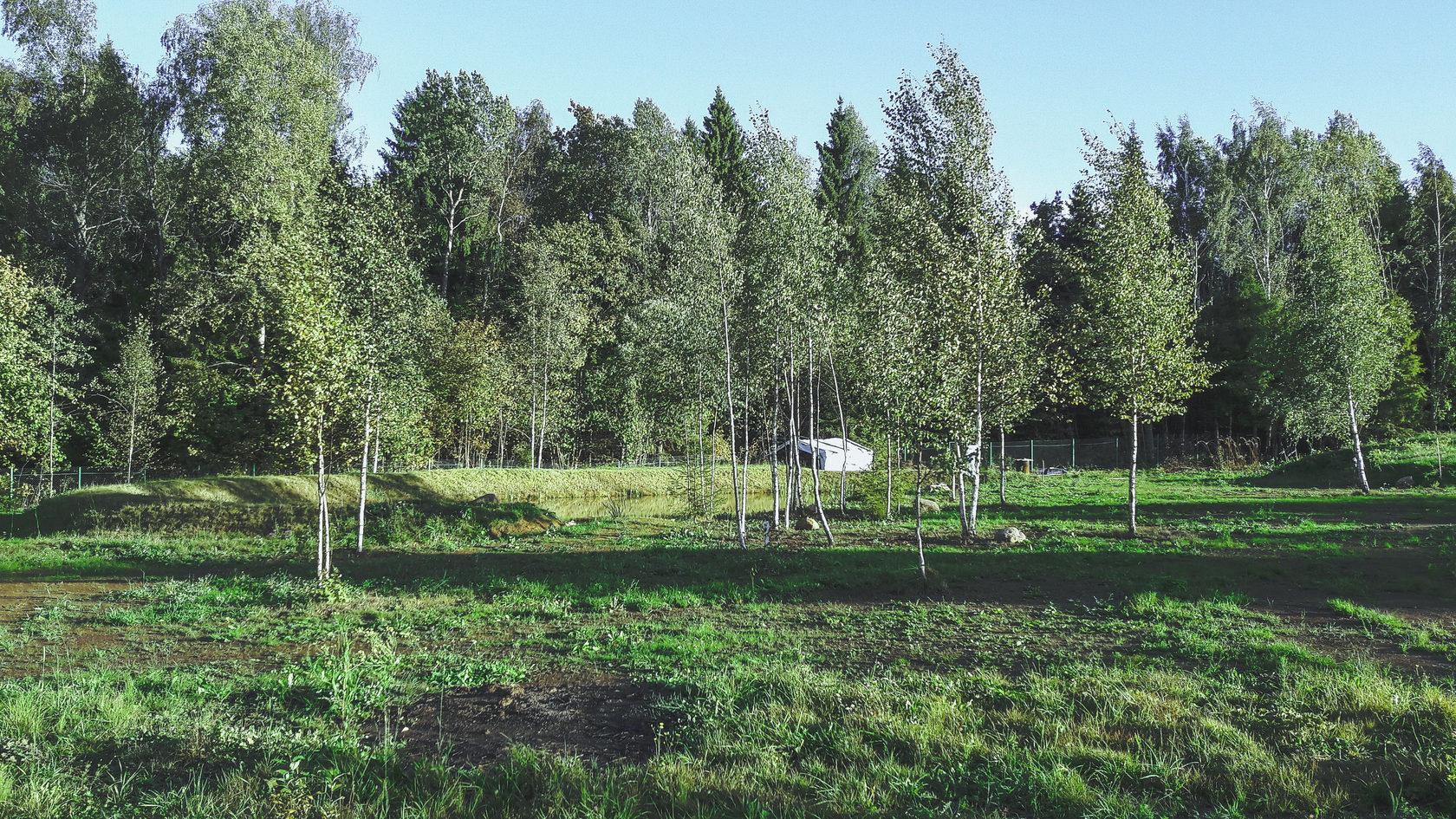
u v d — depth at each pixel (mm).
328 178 36406
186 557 19266
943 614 12031
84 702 7973
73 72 44875
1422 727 6758
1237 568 15109
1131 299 20797
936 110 22078
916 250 21516
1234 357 50344
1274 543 17797
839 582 14523
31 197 44500
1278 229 54969
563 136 71750
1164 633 10508
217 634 11547
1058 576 14898
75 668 9797
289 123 37219
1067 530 21203
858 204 55156
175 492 30984
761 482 42344
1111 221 22094
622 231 57562
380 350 18531
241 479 33938
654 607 13117
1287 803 5547
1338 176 48938
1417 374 44719
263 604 13750
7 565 17953
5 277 30266
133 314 46344
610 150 65312
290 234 15938
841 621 11766
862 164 60031
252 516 24641
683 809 5680
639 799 5801
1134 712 7391
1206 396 54688
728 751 6715
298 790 5859
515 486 40406
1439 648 9508
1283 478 36156
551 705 8164
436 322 37938
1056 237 60344
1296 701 7527
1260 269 54688
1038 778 5922
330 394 15617
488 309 56656
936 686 8242
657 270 53156
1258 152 54781
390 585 15391
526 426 47156
